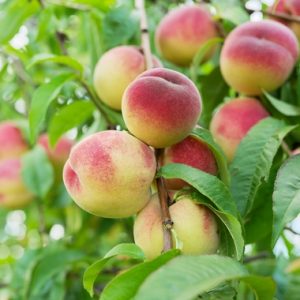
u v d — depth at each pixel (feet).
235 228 1.20
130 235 2.34
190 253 1.25
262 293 0.99
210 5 2.12
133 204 1.27
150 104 1.28
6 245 3.06
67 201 2.41
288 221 1.21
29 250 2.22
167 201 1.28
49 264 2.04
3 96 2.65
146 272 1.05
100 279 2.08
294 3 1.87
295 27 1.87
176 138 1.31
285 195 1.24
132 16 1.95
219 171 1.39
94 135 1.28
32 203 2.53
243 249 1.18
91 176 1.24
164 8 2.44
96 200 1.26
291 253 2.05
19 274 2.16
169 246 1.21
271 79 1.66
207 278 0.90
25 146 2.55
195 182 1.23
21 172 2.44
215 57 2.03
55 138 1.92
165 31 1.98
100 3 2.03
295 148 1.68
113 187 1.24
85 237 2.31
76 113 1.88
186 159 1.34
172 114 1.28
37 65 2.41
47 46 2.43
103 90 1.68
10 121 2.71
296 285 1.86
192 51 1.95
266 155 1.44
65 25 2.48
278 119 1.55
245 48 1.66
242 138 1.61
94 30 1.96
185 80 1.35
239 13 1.88
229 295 1.16
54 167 2.44
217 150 1.36
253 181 1.42
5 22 2.05
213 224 1.28
